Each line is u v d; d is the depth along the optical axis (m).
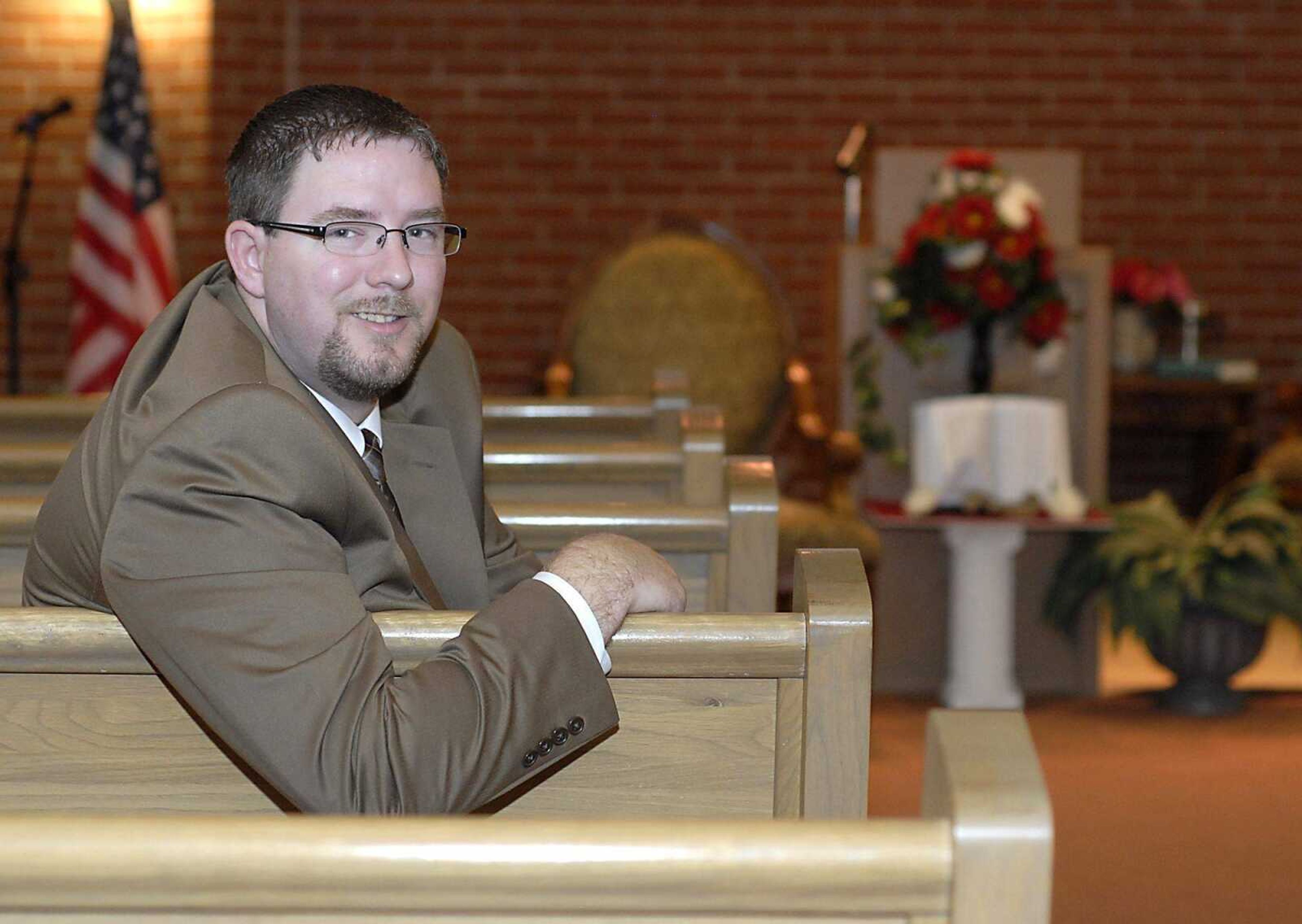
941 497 4.97
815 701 1.49
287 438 1.47
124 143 6.04
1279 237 7.61
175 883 0.83
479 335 7.46
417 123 1.74
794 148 7.46
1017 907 0.83
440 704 1.35
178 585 1.40
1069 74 7.48
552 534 2.36
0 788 1.47
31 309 6.84
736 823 0.85
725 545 2.38
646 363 6.15
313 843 0.83
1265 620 4.84
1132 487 7.67
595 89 7.42
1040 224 4.96
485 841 0.84
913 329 5.04
